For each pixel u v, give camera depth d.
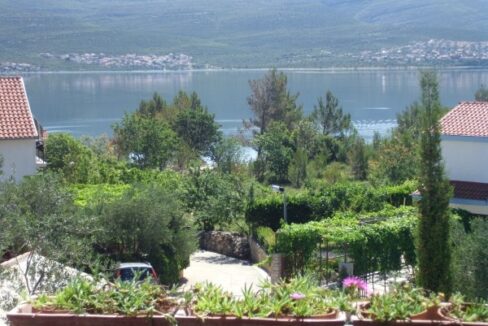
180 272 30.11
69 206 17.80
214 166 65.75
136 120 66.88
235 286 27.84
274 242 30.16
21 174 33.84
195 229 33.31
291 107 85.25
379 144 63.16
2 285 13.79
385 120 120.25
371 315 7.75
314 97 163.25
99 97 173.62
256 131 86.25
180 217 30.67
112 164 55.19
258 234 35.59
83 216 17.95
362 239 26.31
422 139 15.68
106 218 27.56
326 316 7.71
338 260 27.34
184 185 41.25
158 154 65.69
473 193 31.47
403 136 52.78
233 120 124.69
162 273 28.33
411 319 7.79
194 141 75.69
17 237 15.26
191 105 81.44
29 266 14.23
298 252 27.27
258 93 84.94
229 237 38.00
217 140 75.94
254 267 33.47
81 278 9.37
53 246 14.91
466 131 32.75
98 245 27.70
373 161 56.28
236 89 196.75
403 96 166.62
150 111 81.38
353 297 8.35
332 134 76.31
